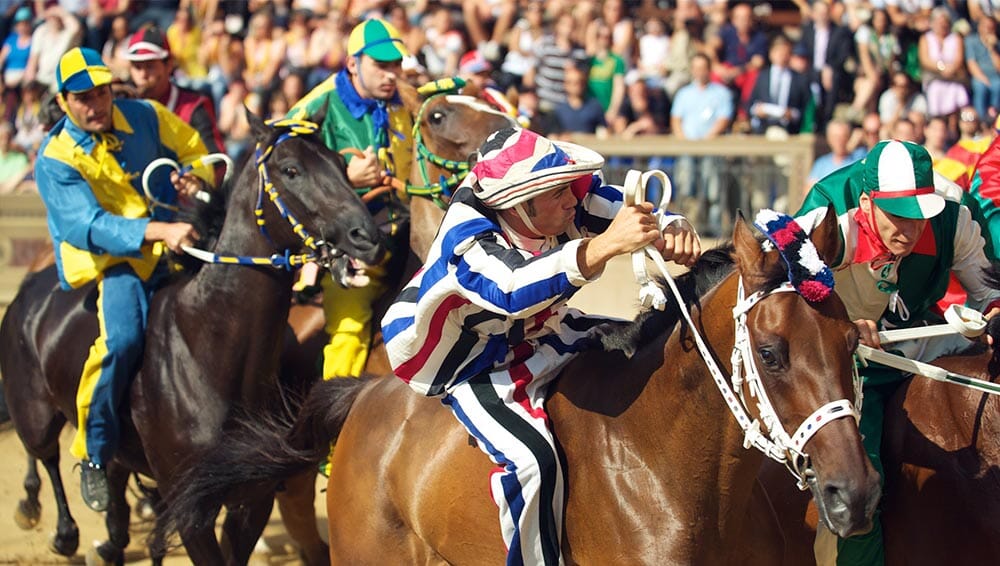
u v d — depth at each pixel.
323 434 6.69
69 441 12.63
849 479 4.60
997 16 17.25
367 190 8.27
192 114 10.07
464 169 8.25
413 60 8.99
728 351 5.04
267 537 10.42
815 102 16.88
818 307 4.78
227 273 7.77
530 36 18.16
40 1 21.59
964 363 5.93
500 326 5.55
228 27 20.08
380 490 6.04
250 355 7.82
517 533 5.32
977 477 5.69
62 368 8.48
